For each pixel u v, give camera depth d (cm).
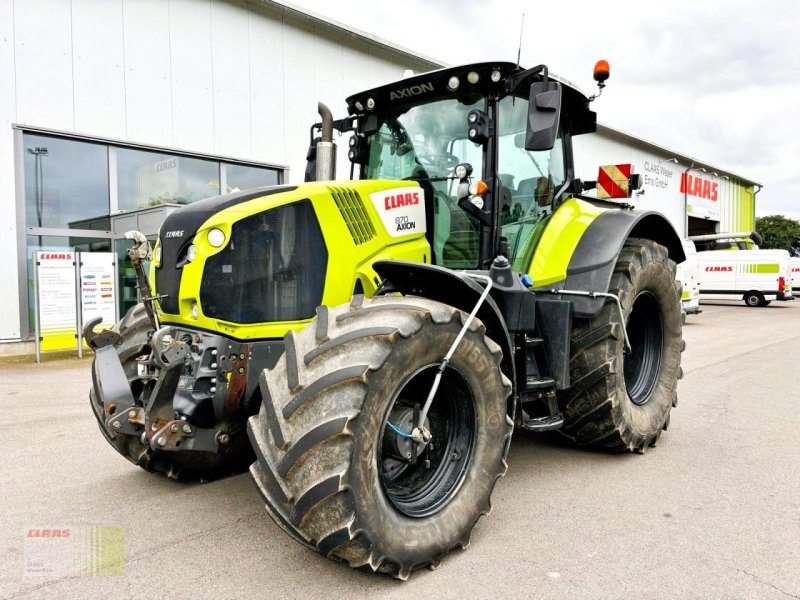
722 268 2105
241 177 1126
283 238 290
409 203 347
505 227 364
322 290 298
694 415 521
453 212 367
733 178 3005
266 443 226
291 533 224
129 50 959
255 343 281
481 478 270
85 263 873
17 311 881
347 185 319
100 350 316
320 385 220
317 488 212
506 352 301
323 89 1212
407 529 238
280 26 1140
